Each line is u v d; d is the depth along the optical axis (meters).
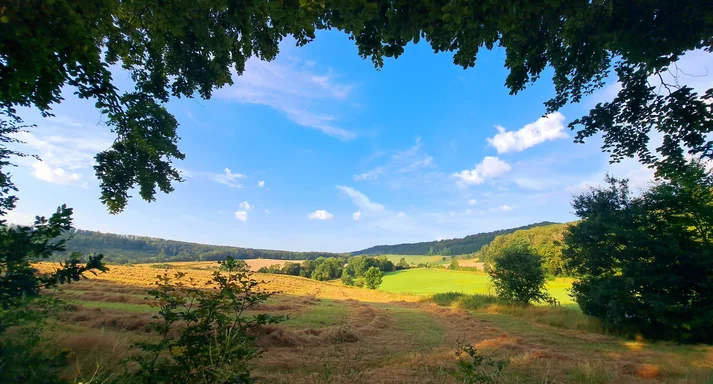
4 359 2.42
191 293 2.88
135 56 6.64
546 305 21.05
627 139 6.95
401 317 17.31
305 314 16.34
